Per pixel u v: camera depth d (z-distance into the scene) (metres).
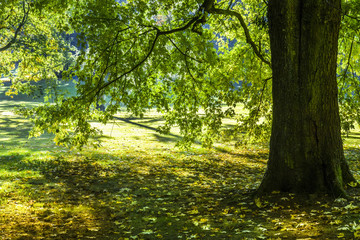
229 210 6.33
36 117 9.69
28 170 10.95
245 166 13.11
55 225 5.92
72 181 9.88
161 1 9.05
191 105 10.98
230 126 24.86
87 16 8.41
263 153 16.22
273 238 4.57
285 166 6.54
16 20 19.88
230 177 10.96
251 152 16.45
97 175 10.79
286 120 6.54
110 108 9.68
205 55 9.92
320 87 6.35
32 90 22.30
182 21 9.80
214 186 9.32
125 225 5.98
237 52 12.35
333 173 6.24
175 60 9.99
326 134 6.40
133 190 9.00
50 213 6.70
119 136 20.95
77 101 8.97
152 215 6.59
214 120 11.01
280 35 6.50
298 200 6.07
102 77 9.22
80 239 5.20
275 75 6.71
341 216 5.07
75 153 14.71
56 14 10.76
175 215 6.46
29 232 5.46
